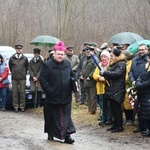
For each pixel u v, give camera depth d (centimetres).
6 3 2453
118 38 1051
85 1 2106
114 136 805
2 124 950
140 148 716
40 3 2305
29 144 725
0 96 1186
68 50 1212
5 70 1174
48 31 2220
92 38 2191
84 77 1038
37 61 1190
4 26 2414
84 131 872
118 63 823
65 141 743
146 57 827
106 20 2234
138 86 772
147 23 1881
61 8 2036
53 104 730
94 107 1043
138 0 1938
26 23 2403
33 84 1193
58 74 729
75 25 2161
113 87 821
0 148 694
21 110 1176
